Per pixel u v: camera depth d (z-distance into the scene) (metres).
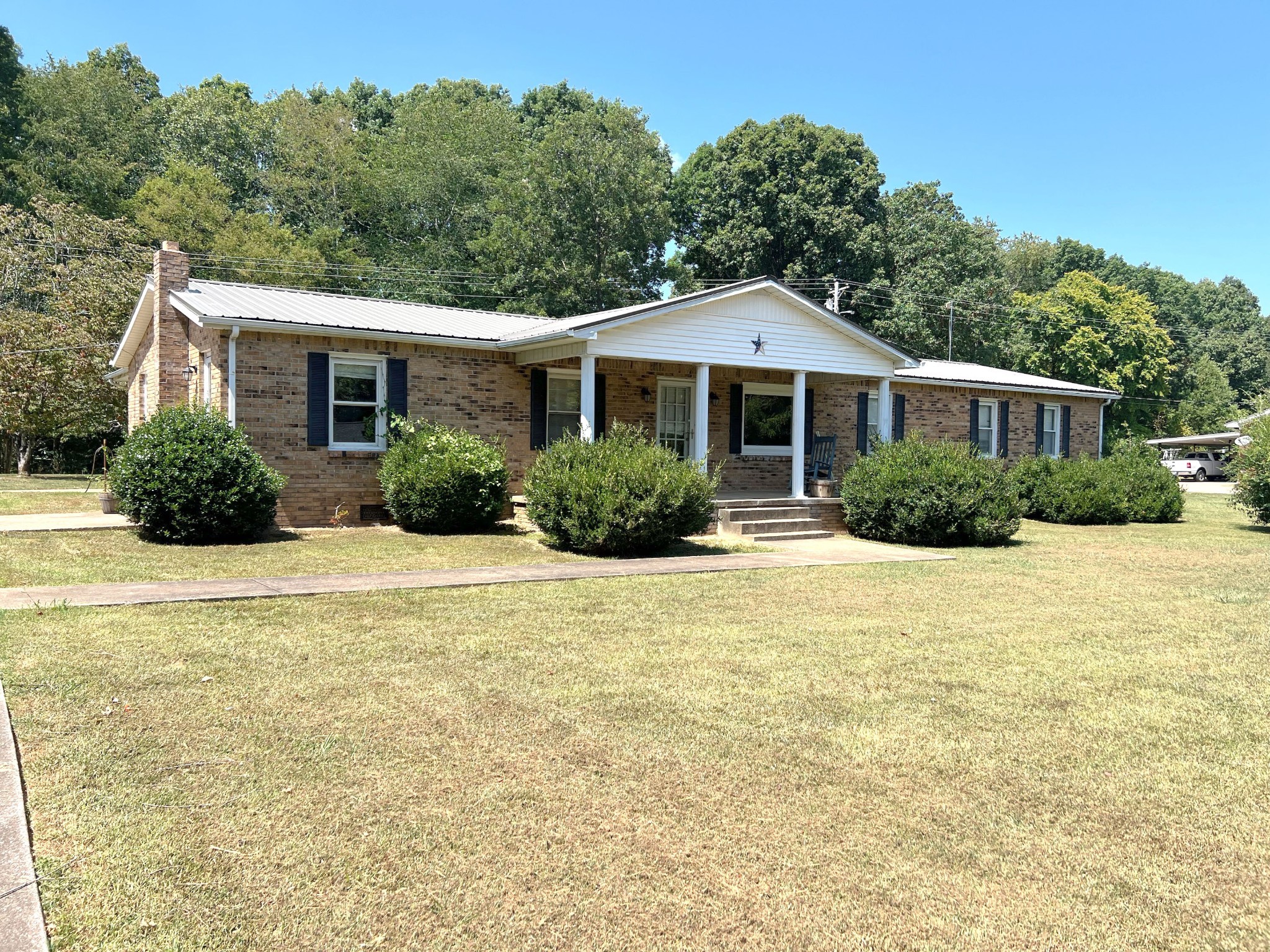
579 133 38.62
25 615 7.23
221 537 12.23
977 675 6.44
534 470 12.95
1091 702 5.85
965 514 14.56
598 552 12.38
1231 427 42.81
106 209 36.16
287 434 13.98
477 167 43.19
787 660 6.71
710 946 3.04
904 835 3.88
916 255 42.47
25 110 36.66
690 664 6.50
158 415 12.49
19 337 24.66
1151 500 19.95
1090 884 3.52
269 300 15.98
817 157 39.59
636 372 18.14
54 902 3.11
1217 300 77.69
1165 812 4.18
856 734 5.12
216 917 3.08
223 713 5.07
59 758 4.33
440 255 40.50
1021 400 24.03
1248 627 8.31
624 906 3.25
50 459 31.58
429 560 11.20
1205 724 5.44
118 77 41.28
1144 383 50.62
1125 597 9.91
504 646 6.85
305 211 42.12
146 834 3.63
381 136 48.66
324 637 6.95
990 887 3.47
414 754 4.61
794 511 16.27
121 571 9.66
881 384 18.39
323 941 2.97
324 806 3.96
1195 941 3.14
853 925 3.19
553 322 18.28
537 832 3.80
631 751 4.75
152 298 17.78
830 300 38.97
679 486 12.23
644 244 39.06
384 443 14.93
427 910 3.18
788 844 3.77
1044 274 60.75
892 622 8.23
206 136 42.06
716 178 41.59
